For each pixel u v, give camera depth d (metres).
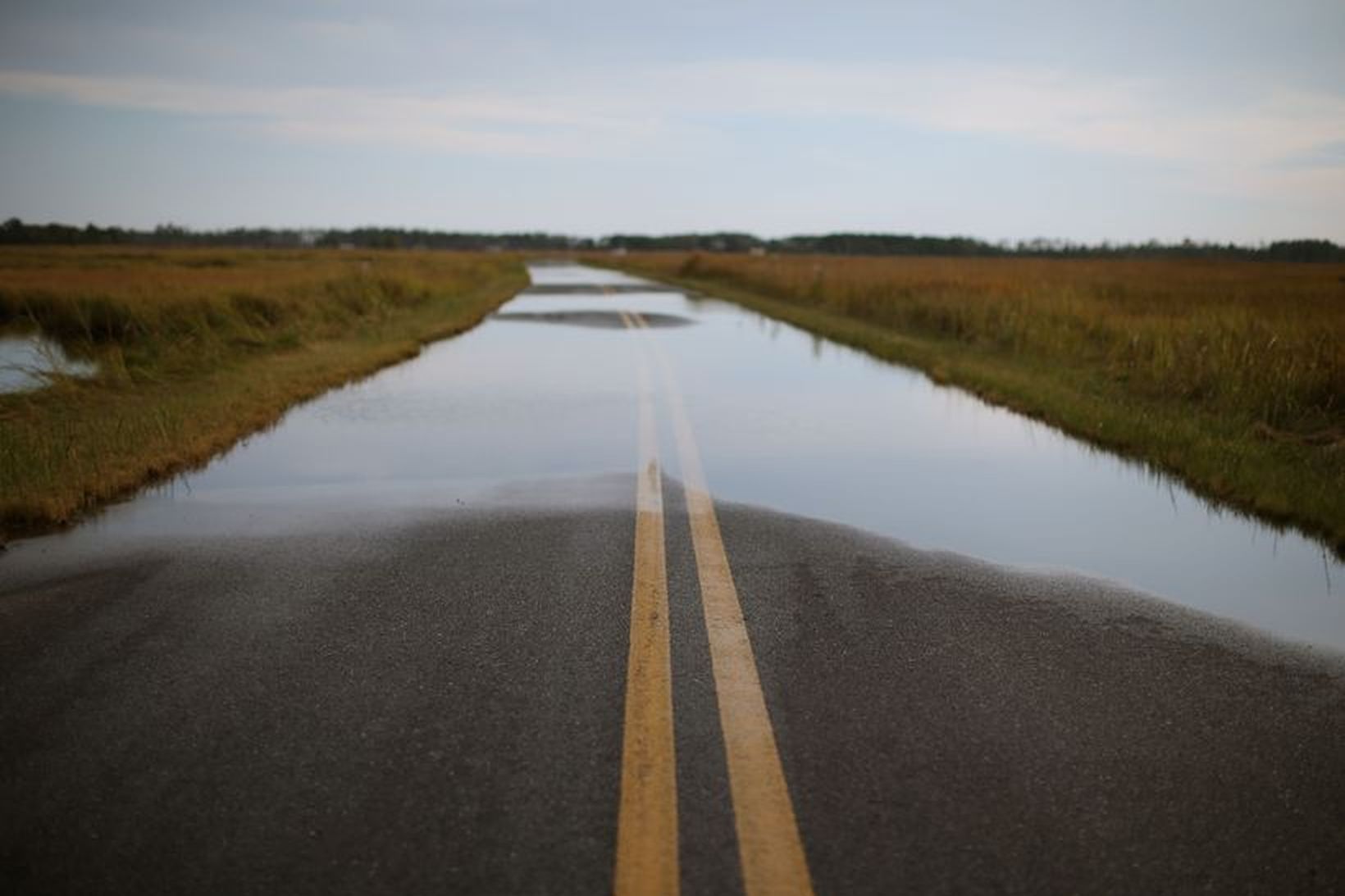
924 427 8.75
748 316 22.80
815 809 2.51
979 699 3.20
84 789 2.60
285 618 3.92
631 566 4.64
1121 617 4.06
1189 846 2.38
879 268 42.62
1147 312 17.08
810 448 7.74
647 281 43.97
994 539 5.27
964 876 2.24
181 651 3.57
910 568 4.70
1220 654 3.66
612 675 3.36
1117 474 6.95
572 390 10.76
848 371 12.64
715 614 3.98
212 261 50.62
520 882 2.21
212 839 2.38
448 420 8.88
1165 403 9.66
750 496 6.16
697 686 3.27
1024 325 14.98
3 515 5.38
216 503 5.89
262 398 9.48
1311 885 2.23
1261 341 10.52
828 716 3.05
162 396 9.84
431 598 4.16
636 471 6.84
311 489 6.26
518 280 40.38
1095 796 2.60
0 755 2.79
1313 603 4.29
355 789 2.60
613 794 2.57
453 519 5.53
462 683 3.29
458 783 2.63
